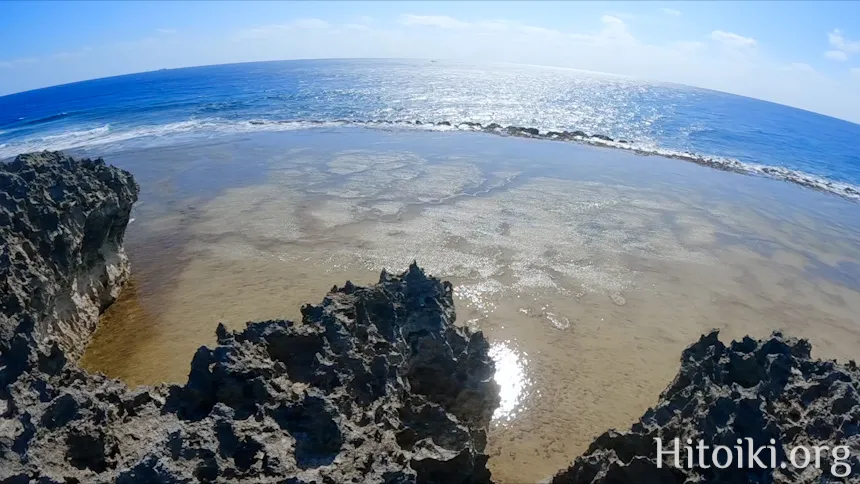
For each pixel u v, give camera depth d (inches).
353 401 564.1
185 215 1715.1
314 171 2267.5
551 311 1219.2
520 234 1638.8
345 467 471.2
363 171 2288.4
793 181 2714.1
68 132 3245.6
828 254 1749.5
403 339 698.8
